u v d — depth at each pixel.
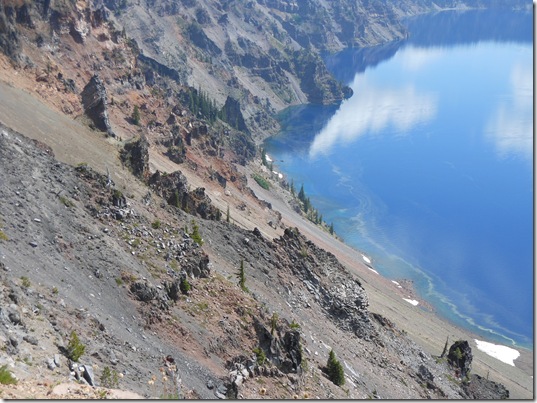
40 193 69.75
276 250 111.69
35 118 126.75
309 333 90.44
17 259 54.38
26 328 42.91
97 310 56.12
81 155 122.62
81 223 70.00
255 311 74.88
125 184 115.12
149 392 46.84
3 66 150.50
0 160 70.94
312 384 71.50
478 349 183.88
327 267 120.38
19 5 177.00
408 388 99.38
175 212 102.06
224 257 98.81
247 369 64.38
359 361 95.94
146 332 59.41
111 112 195.62
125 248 71.94
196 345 62.41
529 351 191.38
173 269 73.56
